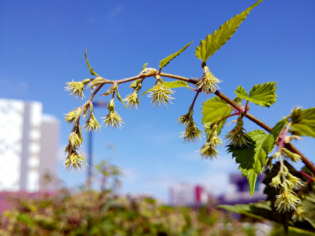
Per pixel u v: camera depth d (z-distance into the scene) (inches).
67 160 7.7
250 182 7.4
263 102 8.0
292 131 8.9
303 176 8.4
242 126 8.0
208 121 9.9
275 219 9.4
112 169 32.2
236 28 8.1
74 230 29.4
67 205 31.2
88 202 31.5
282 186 7.6
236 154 7.8
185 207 40.1
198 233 35.8
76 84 7.9
